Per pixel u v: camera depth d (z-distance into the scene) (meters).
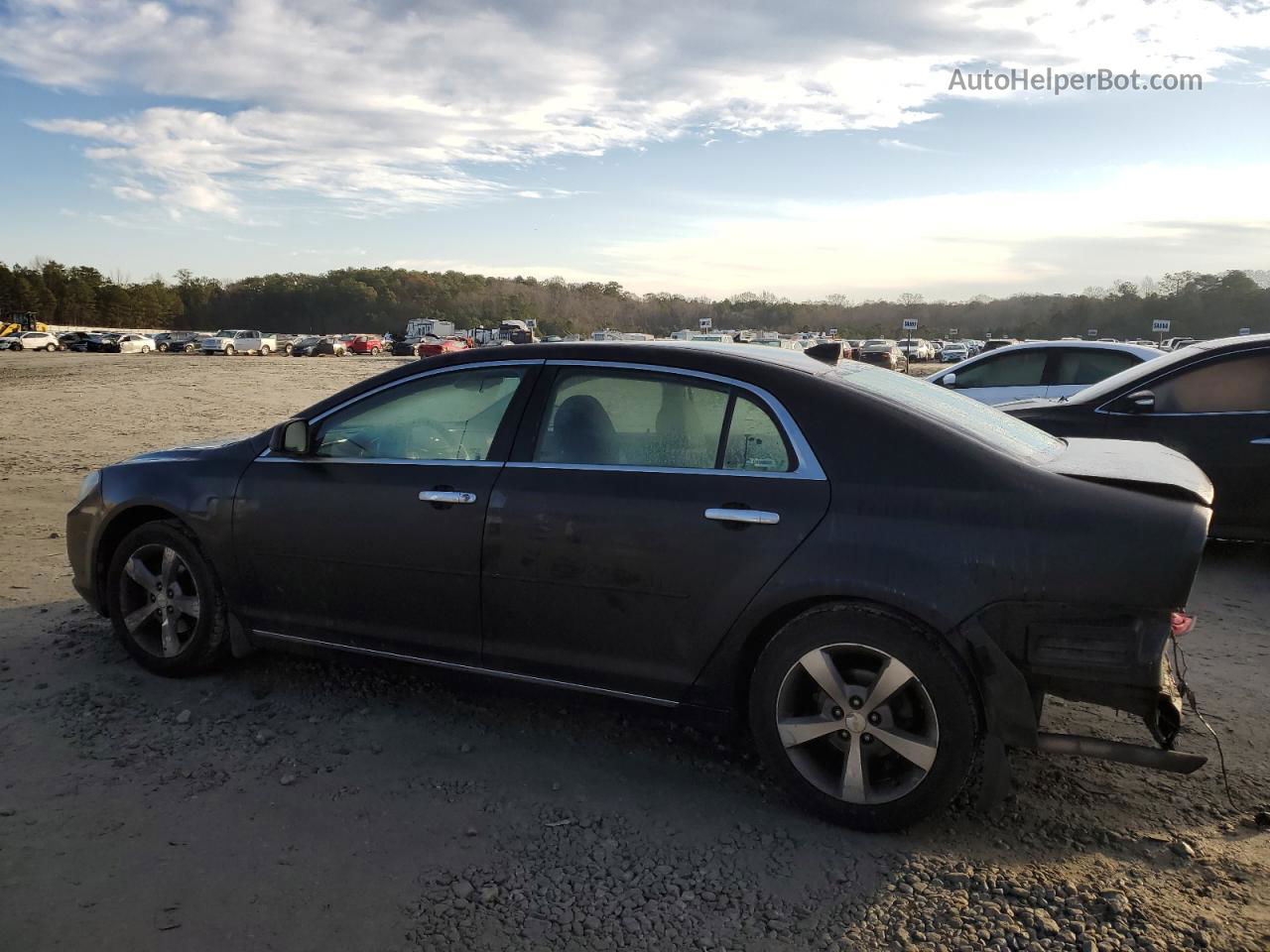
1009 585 2.83
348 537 3.75
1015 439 3.34
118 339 59.50
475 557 3.51
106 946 2.45
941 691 2.89
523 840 3.00
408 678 4.30
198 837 2.97
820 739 3.12
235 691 4.12
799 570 3.03
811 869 2.85
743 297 172.12
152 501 4.18
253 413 18.42
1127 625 2.76
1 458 11.27
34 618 5.04
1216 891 2.72
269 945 2.47
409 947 2.48
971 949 2.48
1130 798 3.26
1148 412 6.48
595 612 3.35
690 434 3.34
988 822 3.11
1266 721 3.91
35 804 3.13
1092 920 2.59
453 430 3.74
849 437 3.12
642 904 2.67
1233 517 6.30
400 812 3.15
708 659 3.22
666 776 3.44
